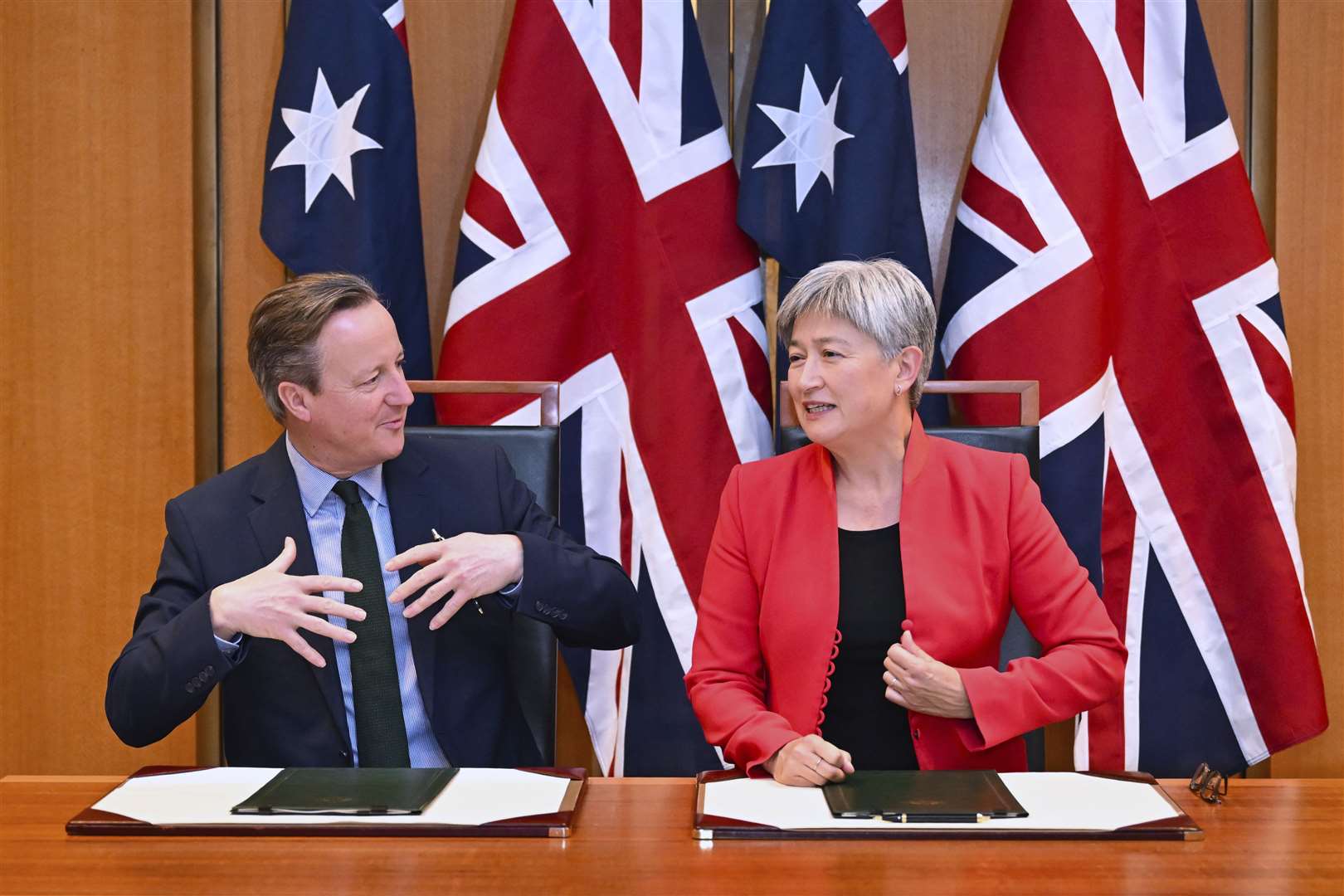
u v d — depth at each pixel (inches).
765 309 114.9
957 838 48.7
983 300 102.9
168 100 114.0
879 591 67.8
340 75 104.0
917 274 103.7
